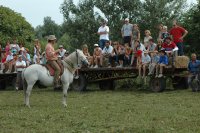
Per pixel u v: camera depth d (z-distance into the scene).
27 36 40.16
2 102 20.17
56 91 26.19
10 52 29.91
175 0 41.91
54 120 14.09
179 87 24.58
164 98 19.94
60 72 17.95
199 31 29.89
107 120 14.03
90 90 26.64
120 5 42.16
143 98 20.28
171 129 12.27
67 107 17.50
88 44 42.28
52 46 18.22
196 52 30.20
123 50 24.95
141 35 41.12
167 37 23.34
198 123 13.20
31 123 13.54
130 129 12.35
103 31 26.41
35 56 28.38
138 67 23.84
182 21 31.80
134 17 41.97
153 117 14.45
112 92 24.30
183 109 16.23
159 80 23.17
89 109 16.73
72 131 12.20
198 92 21.98
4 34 38.53
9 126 13.09
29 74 17.89
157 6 41.22
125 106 17.48
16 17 40.12
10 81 30.86
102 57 25.80
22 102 19.94
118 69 24.47
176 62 23.17
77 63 18.36
